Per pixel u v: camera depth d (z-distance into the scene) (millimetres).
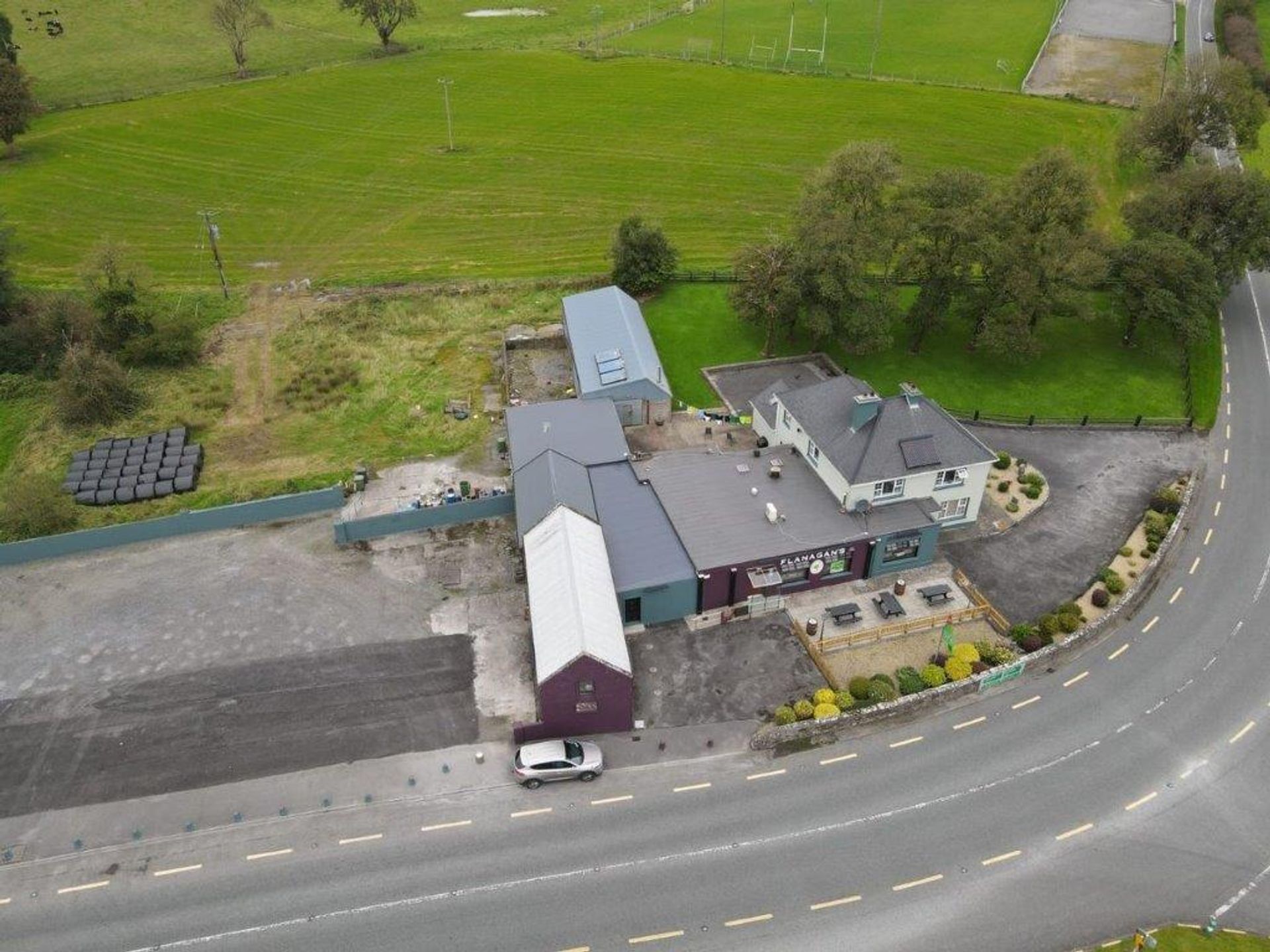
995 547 55469
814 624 48469
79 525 58656
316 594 52188
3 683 46688
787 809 40250
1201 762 42469
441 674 46875
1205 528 57406
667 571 48688
